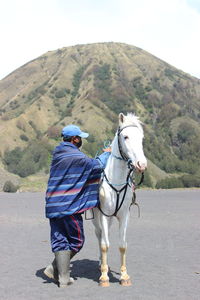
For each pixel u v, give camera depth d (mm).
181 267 7859
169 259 8602
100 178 6633
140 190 54031
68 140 6875
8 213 19312
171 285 6617
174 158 132000
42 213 19281
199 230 13242
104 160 6953
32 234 12367
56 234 6543
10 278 7094
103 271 6656
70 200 6398
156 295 6074
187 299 5891
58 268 6535
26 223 15266
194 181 70438
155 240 11133
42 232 12812
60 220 6488
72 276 7227
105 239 6586
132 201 7000
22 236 11938
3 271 7590
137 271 7551
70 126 6898
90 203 6492
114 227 14039
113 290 6336
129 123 6273
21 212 19859
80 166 6465
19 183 55250
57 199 6434
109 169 6492
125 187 6402
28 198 32938
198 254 9141
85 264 8141
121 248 6637
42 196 36156
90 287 6516
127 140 6117
